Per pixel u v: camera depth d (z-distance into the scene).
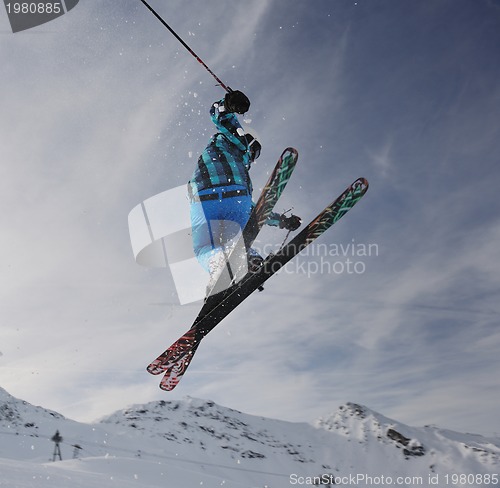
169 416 176.38
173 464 141.12
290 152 3.49
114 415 170.50
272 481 153.75
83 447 134.12
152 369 3.21
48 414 152.62
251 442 174.25
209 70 3.63
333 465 170.88
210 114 3.39
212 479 53.72
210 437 170.62
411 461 172.88
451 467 167.38
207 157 3.28
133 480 43.94
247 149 3.36
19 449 123.50
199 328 3.21
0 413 140.88
